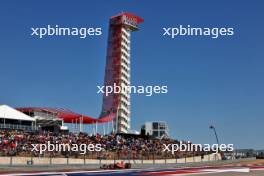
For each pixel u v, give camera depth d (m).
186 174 40.50
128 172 46.03
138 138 99.00
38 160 62.25
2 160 58.03
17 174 41.44
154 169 54.41
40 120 107.06
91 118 134.88
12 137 72.81
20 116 95.50
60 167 59.03
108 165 57.69
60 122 116.50
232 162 83.25
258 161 86.94
